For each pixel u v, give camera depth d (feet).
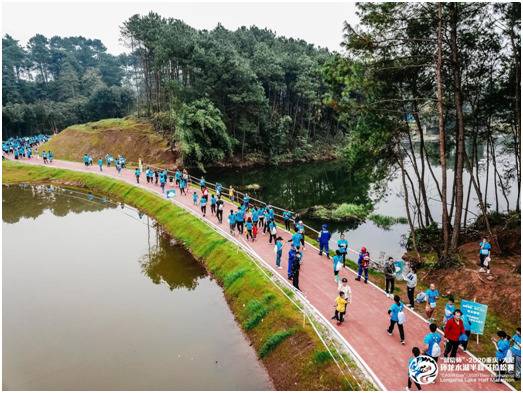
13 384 44.19
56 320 58.34
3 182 150.82
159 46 176.55
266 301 56.80
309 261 69.77
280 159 222.48
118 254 84.53
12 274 74.90
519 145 76.64
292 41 301.43
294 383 43.01
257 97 191.93
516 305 53.98
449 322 42.04
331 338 46.50
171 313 60.23
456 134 70.95
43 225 104.73
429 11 63.62
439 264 68.44
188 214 99.30
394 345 45.03
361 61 69.56
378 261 80.38
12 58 378.32
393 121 78.74
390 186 158.30
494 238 74.90
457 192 68.49
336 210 118.62
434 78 74.08
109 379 45.01
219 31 252.42
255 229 79.92
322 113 255.70
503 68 70.74
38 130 282.36
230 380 45.01
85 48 468.75
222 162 200.44
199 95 181.57
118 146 192.44
